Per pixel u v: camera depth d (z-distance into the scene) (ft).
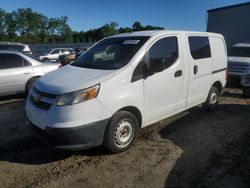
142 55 15.12
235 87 35.63
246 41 57.21
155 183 12.26
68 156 14.64
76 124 12.69
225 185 12.15
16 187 12.01
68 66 16.92
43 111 13.26
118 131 14.38
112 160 14.21
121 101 14.05
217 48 21.74
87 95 12.96
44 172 13.16
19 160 14.26
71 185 12.14
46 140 13.30
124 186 12.05
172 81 16.87
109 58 15.89
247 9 56.34
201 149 15.61
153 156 14.66
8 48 53.52
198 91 19.80
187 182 12.34
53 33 282.36
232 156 14.79
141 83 14.96
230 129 18.84
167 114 17.22
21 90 26.96
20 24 269.03
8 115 21.76
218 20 61.82
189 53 18.31
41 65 28.19
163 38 16.62
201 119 20.83
